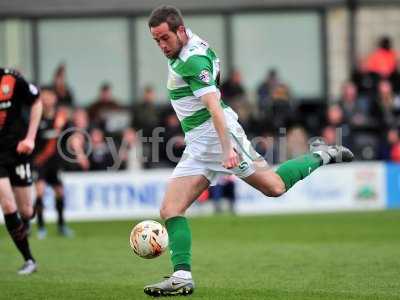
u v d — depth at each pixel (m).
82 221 55.22
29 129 31.89
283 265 33.25
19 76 31.62
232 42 68.94
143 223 25.94
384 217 53.72
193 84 24.22
